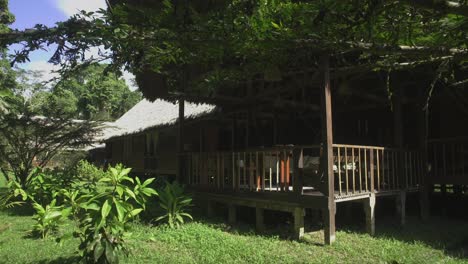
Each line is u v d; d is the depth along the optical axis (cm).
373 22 252
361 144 1173
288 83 970
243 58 391
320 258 592
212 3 279
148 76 889
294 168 735
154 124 1686
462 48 289
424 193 909
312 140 1244
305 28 289
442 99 1005
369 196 761
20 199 1205
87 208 473
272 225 855
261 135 1384
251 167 829
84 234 493
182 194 911
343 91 924
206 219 909
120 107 5109
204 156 989
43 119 1339
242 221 902
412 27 261
